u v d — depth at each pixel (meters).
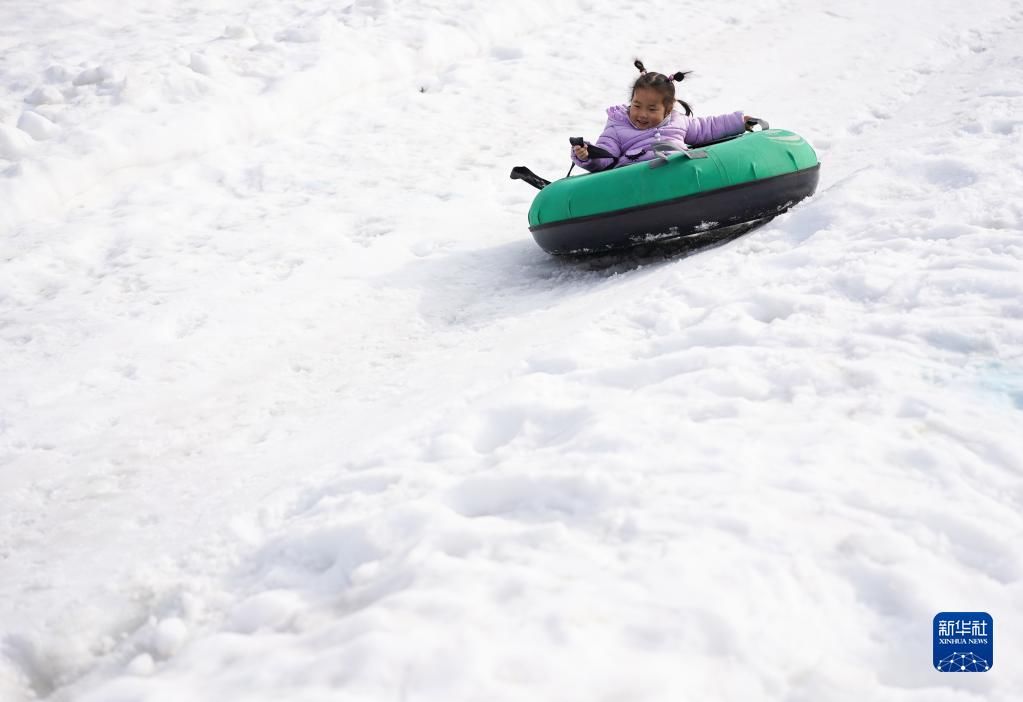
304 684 1.99
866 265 3.98
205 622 2.62
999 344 3.20
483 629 2.05
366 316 5.04
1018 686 1.91
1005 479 2.50
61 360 4.69
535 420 3.17
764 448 2.70
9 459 3.87
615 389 3.31
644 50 10.29
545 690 1.85
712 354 3.38
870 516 2.36
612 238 5.08
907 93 8.14
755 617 2.04
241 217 6.55
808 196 5.33
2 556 3.22
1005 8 10.56
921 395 2.93
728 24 11.13
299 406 4.15
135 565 3.00
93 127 7.57
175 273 5.66
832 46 9.81
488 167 7.32
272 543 2.86
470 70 9.61
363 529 2.66
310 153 7.70
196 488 3.50
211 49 9.21
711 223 5.05
